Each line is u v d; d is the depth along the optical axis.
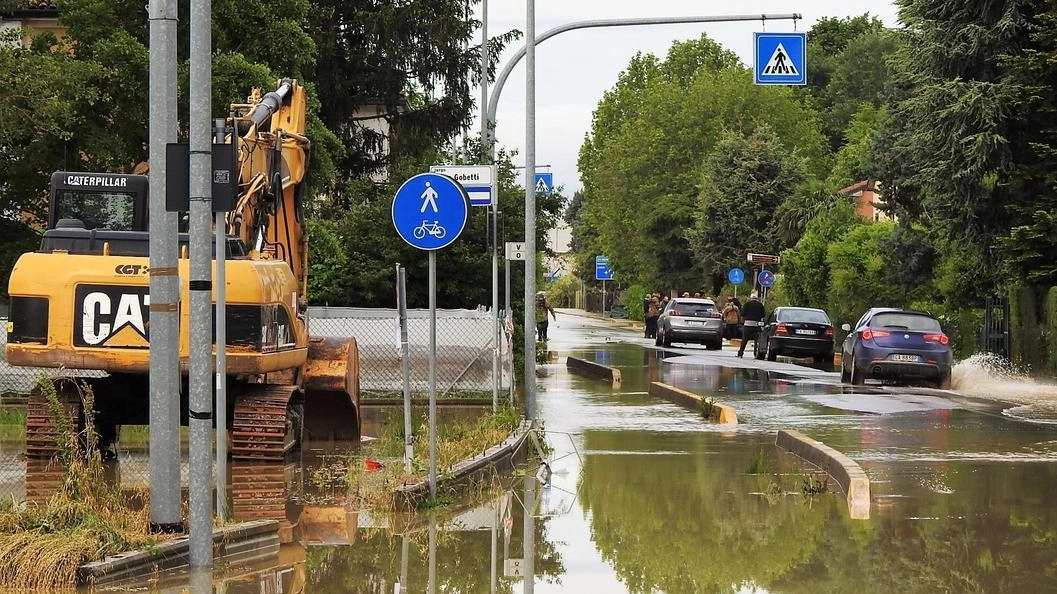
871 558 14.29
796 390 38.88
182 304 20.75
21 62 34.97
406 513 17.39
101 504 14.99
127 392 22.17
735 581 13.28
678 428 27.80
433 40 60.09
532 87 27.72
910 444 24.58
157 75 14.16
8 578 12.66
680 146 109.75
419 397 35.59
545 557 14.58
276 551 14.80
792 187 97.50
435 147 60.41
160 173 14.09
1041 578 13.20
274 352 21.19
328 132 44.41
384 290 44.31
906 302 57.75
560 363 56.16
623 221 122.75
